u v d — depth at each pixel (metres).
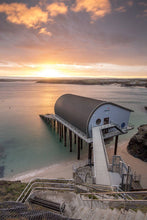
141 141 25.55
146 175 20.36
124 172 12.95
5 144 32.31
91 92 158.25
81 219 6.01
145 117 56.44
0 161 25.22
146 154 24.66
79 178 15.17
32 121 50.16
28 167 23.34
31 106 77.31
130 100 99.75
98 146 18.30
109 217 6.07
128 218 5.78
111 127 24.17
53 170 22.22
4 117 54.91
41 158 26.33
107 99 104.00
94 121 22.56
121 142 33.34
